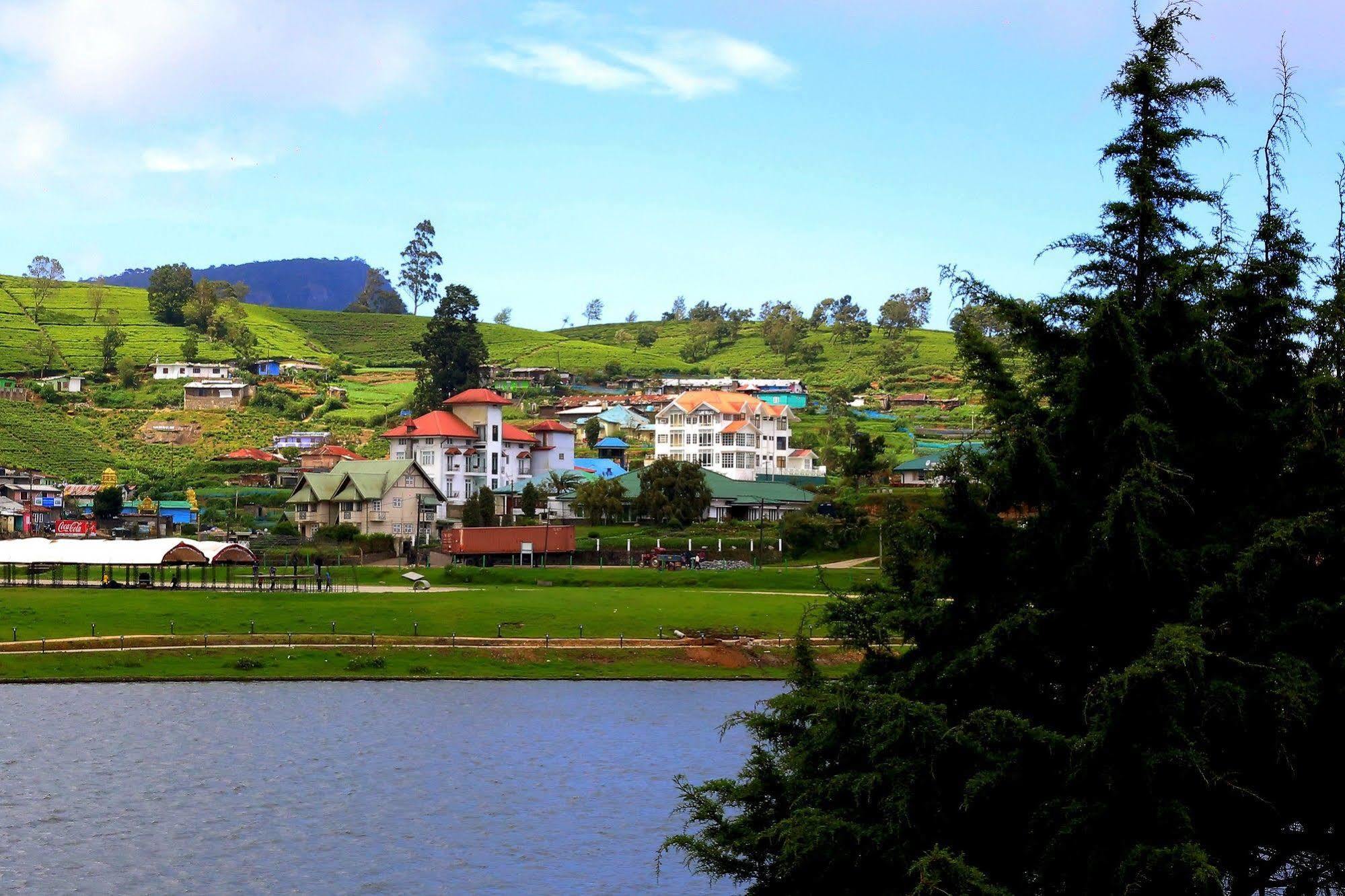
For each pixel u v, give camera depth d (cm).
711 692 11075
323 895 5959
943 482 3356
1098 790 2945
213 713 9931
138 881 6109
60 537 18925
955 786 3089
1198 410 3238
